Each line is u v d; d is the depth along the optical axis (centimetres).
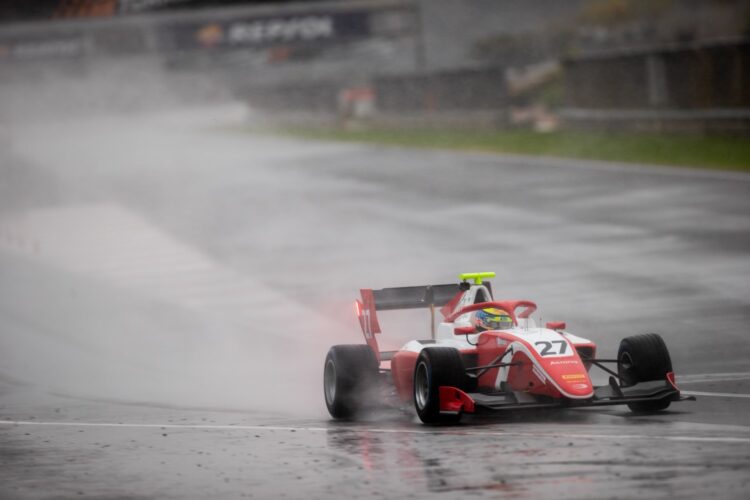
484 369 3538
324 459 3100
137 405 4794
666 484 2523
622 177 11812
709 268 7125
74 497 2753
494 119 18988
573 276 7269
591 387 3322
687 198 10056
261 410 4494
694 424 3334
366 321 4234
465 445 3144
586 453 2909
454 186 12519
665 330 5581
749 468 2639
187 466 3120
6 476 3081
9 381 5753
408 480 2727
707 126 13988
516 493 2520
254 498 2650
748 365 4647
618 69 15612
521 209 10444
